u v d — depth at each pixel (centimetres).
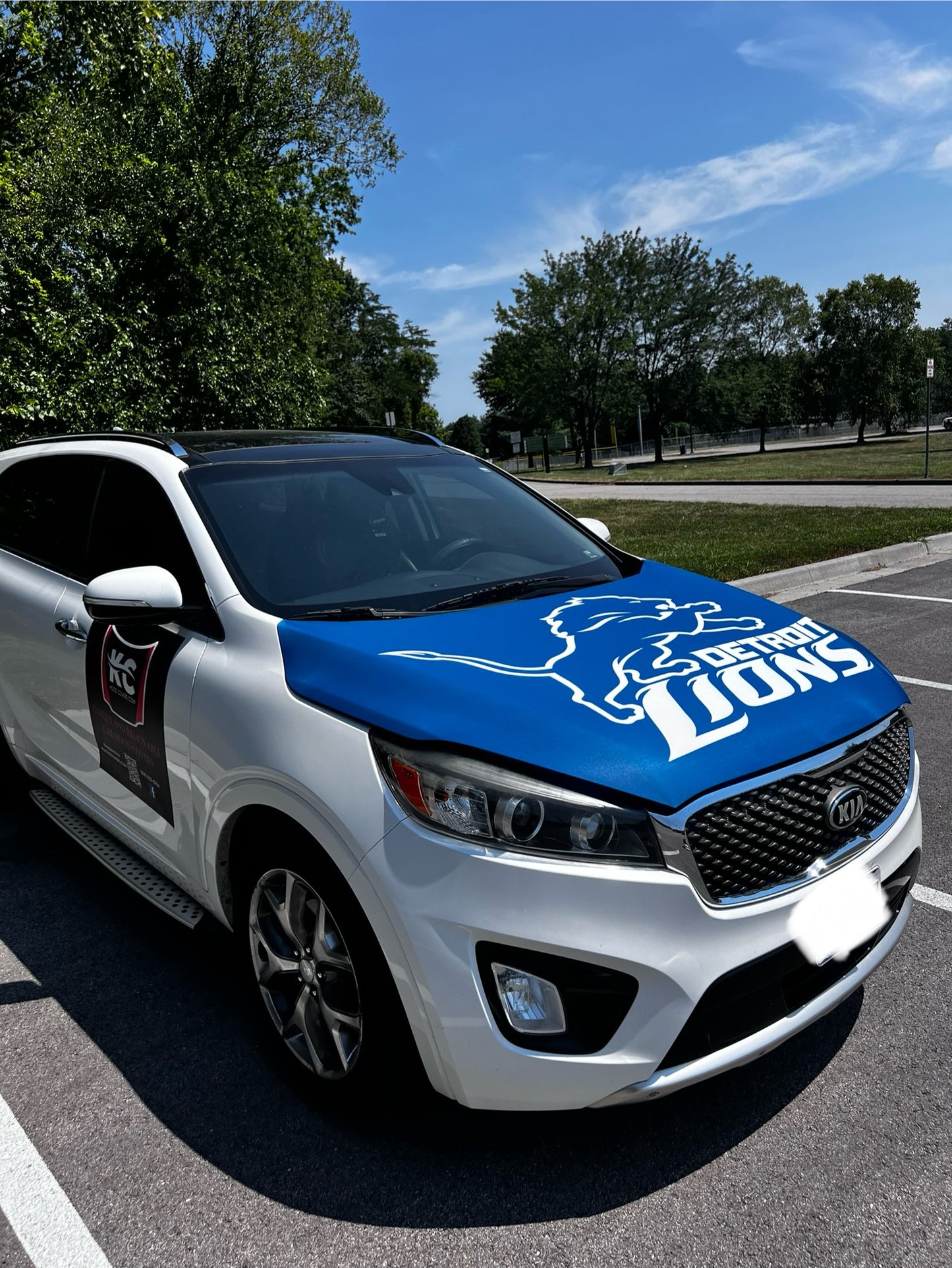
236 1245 204
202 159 1482
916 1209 206
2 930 340
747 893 208
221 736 246
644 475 3703
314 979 237
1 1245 207
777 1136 229
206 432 378
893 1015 276
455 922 196
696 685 228
